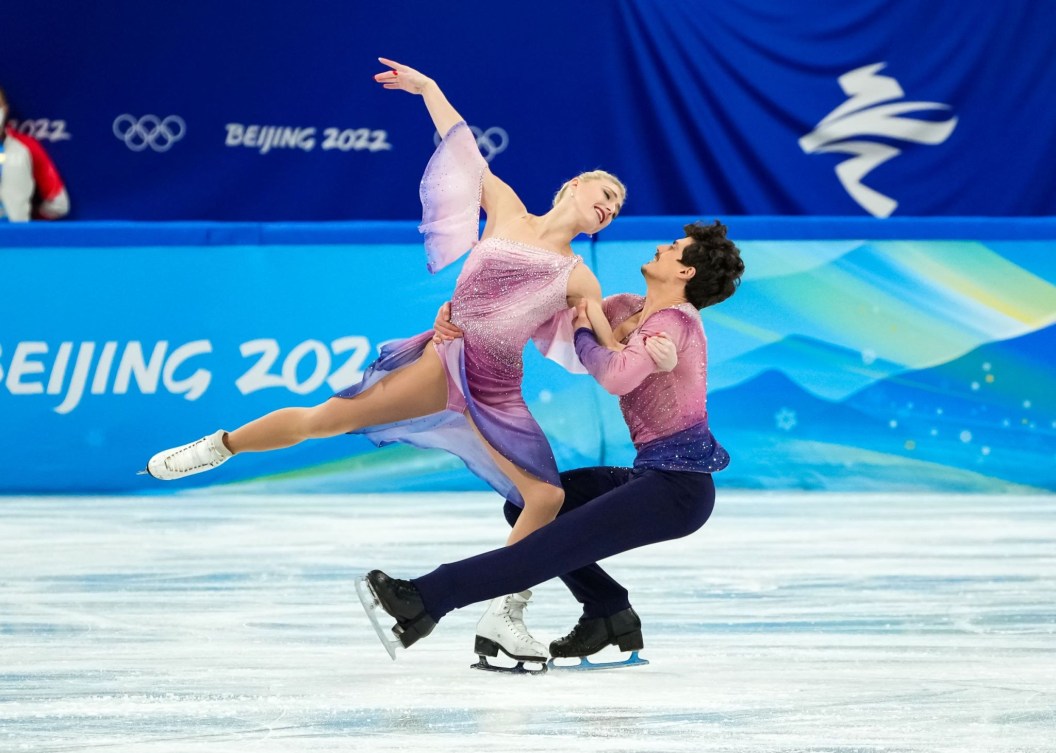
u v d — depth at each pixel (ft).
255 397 75.66
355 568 55.77
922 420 76.07
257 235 76.02
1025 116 95.71
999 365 76.13
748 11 94.38
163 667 40.86
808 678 39.83
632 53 94.89
